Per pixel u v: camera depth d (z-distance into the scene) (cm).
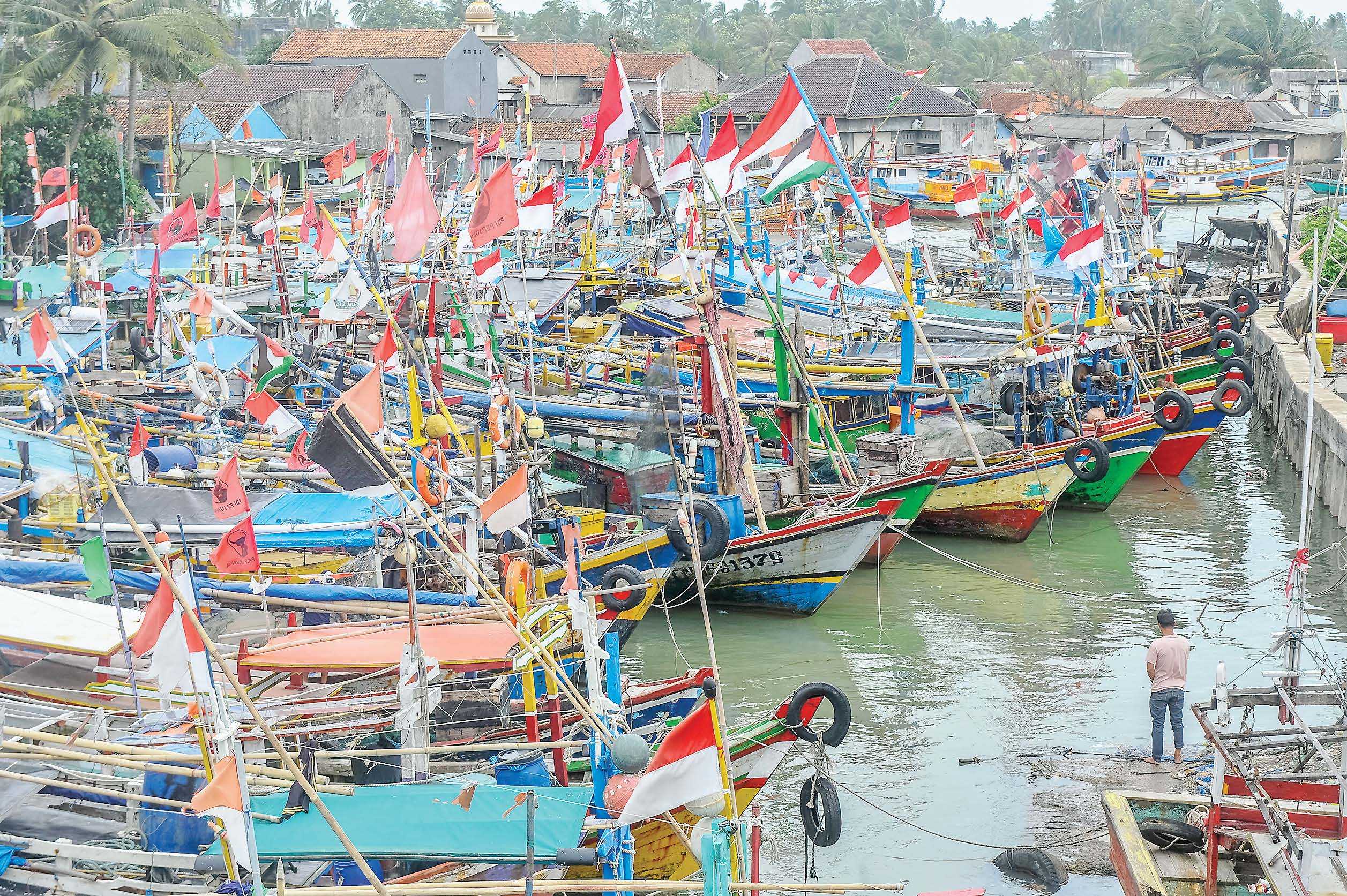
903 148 9394
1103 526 3144
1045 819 1747
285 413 1975
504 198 2033
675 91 10450
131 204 5653
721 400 2427
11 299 3525
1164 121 10744
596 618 1590
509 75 9956
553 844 1205
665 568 2288
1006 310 4384
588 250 4703
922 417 3156
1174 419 3075
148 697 1514
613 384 3023
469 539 1777
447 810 1253
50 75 5616
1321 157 10650
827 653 2373
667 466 2309
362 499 1969
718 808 1186
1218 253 5856
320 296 3425
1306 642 2381
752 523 2505
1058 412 3172
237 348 3031
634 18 18412
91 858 1239
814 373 3191
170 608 1120
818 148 2561
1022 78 15275
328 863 1302
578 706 1340
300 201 6400
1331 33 13775
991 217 5897
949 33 17712
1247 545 2989
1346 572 2741
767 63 13862
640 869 1440
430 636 1571
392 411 2531
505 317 3434
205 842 1260
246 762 1295
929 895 1427
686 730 1168
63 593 1781
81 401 2580
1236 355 3644
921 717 2097
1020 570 2833
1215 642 2409
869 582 2767
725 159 2828
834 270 4331
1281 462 3794
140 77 6900
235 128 6794
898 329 3684
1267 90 11962
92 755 1212
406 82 9256
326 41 9469
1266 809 1312
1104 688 2200
